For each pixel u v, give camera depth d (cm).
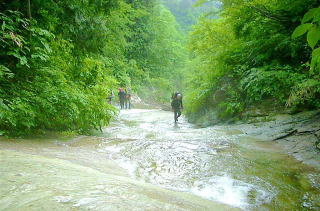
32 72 584
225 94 1067
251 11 790
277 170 364
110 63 1329
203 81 1543
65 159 342
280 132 591
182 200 228
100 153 446
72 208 148
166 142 520
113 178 253
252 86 864
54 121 621
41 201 154
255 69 859
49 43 629
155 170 364
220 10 791
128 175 329
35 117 562
